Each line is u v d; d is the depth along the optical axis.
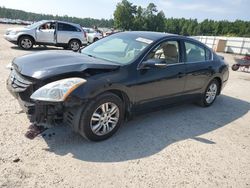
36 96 3.27
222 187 3.14
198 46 5.62
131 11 96.50
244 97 7.69
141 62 4.21
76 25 15.24
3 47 13.82
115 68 3.90
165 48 4.73
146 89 4.30
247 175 3.45
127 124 4.62
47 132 3.93
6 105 4.82
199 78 5.51
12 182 2.79
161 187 3.00
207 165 3.57
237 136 4.67
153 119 5.00
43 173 2.99
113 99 3.81
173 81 4.81
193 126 4.89
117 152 3.62
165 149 3.86
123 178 3.07
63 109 3.40
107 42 5.03
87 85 3.47
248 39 29.59
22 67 3.69
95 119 3.70
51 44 14.55
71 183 2.88
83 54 4.59
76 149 3.56
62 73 3.46
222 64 6.22
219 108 6.27
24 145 3.51
